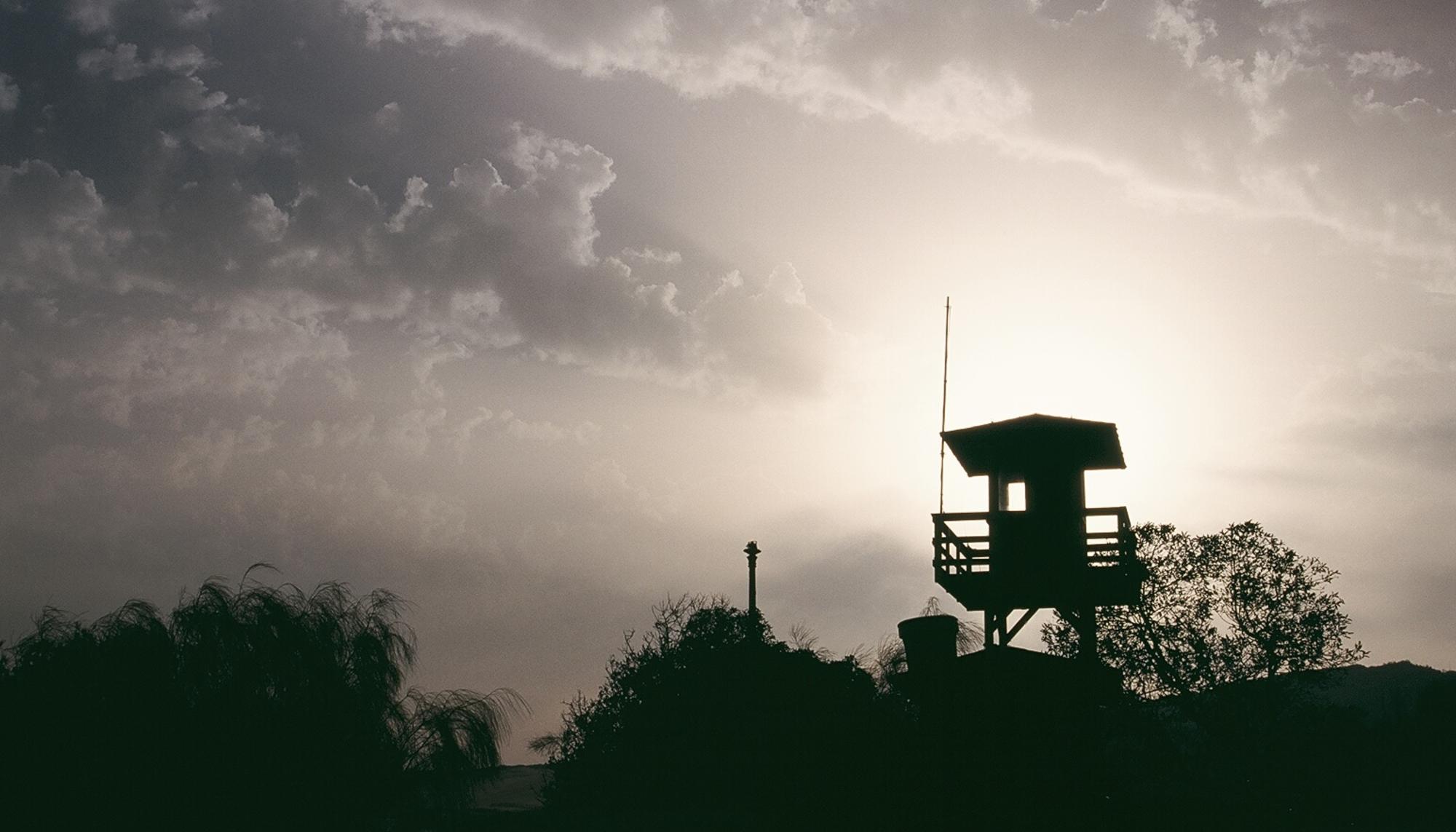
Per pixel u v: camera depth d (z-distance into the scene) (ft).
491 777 63.77
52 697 56.95
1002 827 73.41
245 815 56.75
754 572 102.42
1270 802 86.33
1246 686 94.53
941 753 76.79
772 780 79.25
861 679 87.61
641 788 87.25
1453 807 84.12
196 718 58.54
